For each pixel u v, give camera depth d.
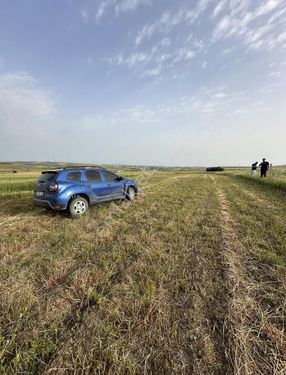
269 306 2.87
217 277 3.51
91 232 5.71
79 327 2.54
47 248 4.78
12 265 3.98
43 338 2.36
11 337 2.38
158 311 2.75
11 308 2.81
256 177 20.55
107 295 3.11
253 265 3.94
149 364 2.10
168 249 4.60
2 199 11.70
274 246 4.67
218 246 4.75
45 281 3.46
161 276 3.52
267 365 2.07
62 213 7.89
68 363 2.10
